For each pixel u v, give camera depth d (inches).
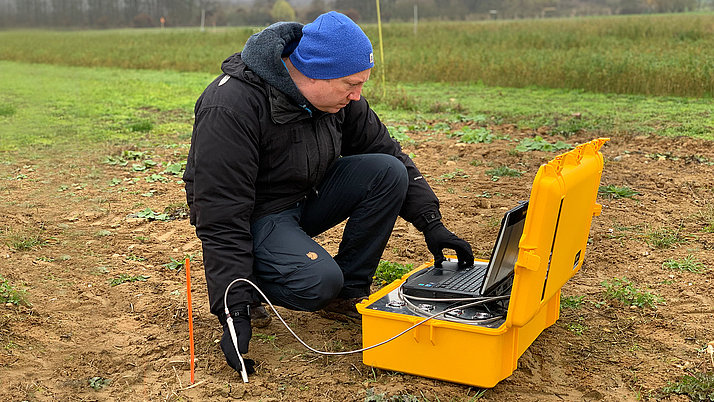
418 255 180.1
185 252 184.9
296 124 119.8
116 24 1517.0
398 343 115.7
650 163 271.0
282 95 115.6
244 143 114.6
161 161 299.3
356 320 138.9
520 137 332.8
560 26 1451.8
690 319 139.7
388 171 129.6
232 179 114.2
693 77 480.1
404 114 418.3
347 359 124.6
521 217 117.6
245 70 117.2
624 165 268.2
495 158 288.0
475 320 111.3
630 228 195.3
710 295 150.4
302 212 135.7
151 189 251.3
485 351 109.0
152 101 536.4
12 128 396.5
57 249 185.5
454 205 222.1
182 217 216.5
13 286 157.9
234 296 114.2
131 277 164.9
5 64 1032.8
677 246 180.7
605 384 116.3
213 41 1392.7
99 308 148.2
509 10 3705.7
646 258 173.3
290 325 139.3
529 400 111.6
